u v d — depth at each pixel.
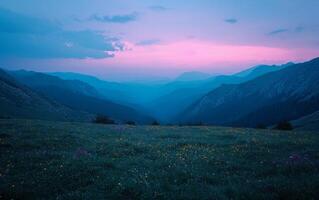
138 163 20.50
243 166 19.67
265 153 23.75
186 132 41.62
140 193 14.41
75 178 16.92
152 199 13.66
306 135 37.59
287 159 20.70
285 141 29.89
